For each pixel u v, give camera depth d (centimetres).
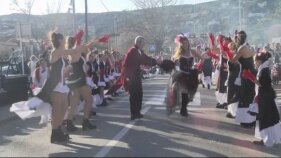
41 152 897
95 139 991
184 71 1223
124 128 1105
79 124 1204
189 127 1105
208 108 1443
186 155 822
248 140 962
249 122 1088
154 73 4531
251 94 1086
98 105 1609
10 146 972
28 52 3078
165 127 1108
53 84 954
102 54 1641
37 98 954
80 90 1097
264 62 938
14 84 1750
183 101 1260
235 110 1212
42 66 1299
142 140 959
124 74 1235
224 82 1412
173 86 1234
